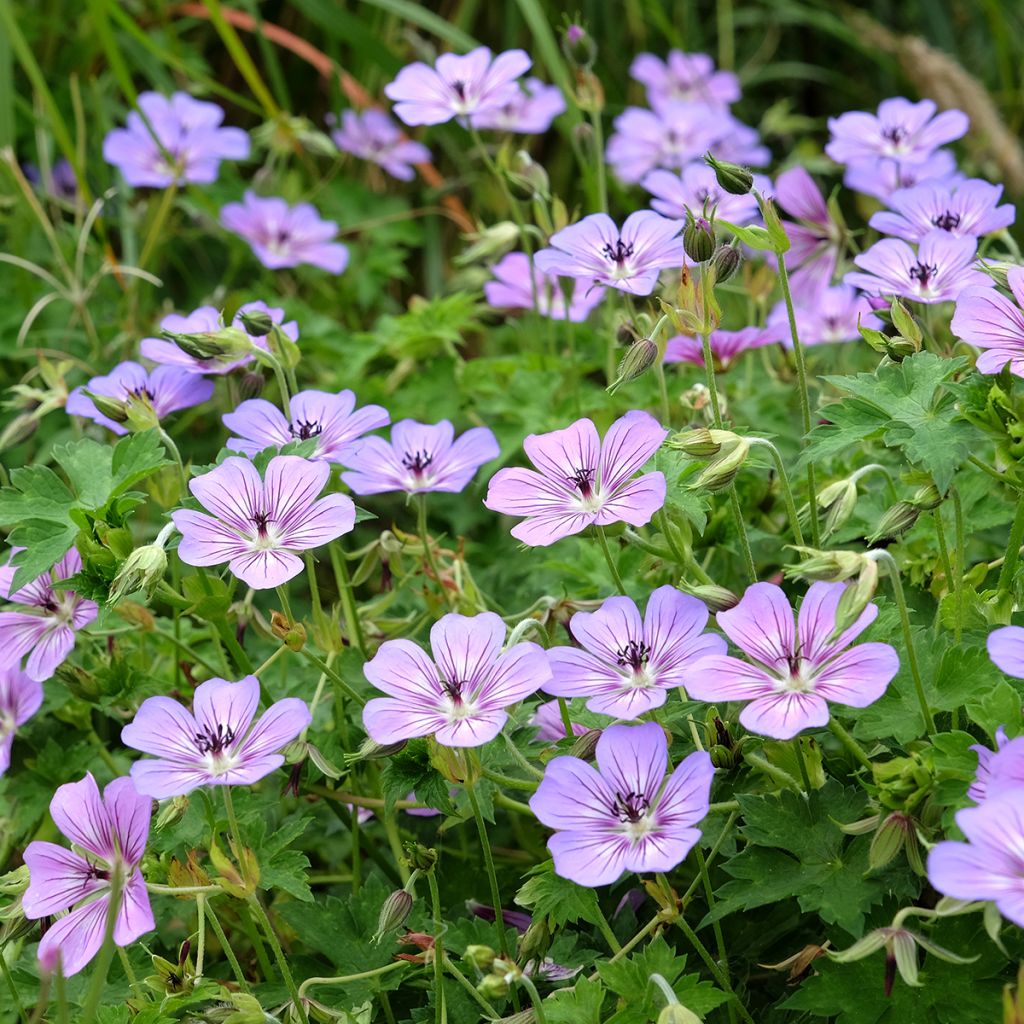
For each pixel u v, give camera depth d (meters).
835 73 1.38
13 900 0.70
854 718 0.67
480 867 0.72
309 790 0.72
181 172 0.96
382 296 1.09
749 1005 0.69
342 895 0.76
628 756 0.63
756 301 0.84
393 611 0.79
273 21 1.31
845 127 0.85
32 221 1.01
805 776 0.66
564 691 0.64
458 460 0.73
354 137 1.11
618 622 0.65
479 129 1.16
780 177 0.86
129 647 0.78
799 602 0.70
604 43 1.35
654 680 0.65
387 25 1.29
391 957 0.69
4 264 1.00
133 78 1.25
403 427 0.73
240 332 0.72
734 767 0.66
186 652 0.74
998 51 1.26
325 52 1.30
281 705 0.65
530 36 1.33
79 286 0.92
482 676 0.65
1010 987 0.61
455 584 0.75
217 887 0.65
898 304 0.68
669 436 0.70
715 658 0.63
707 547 0.76
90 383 0.75
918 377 0.67
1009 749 0.60
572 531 0.66
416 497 0.76
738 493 0.76
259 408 0.72
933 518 0.71
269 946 0.73
